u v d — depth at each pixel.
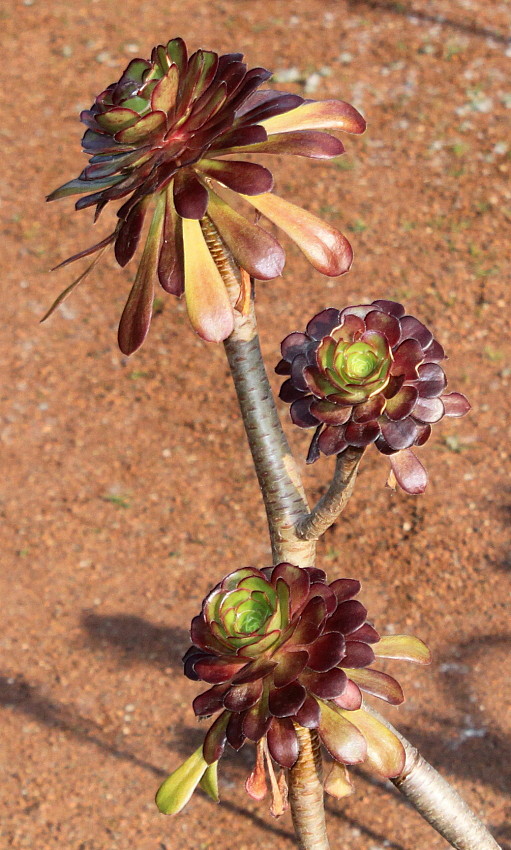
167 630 2.95
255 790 1.27
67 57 5.20
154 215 1.26
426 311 3.71
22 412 3.64
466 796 2.44
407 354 1.17
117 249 1.25
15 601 3.06
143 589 3.06
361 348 1.17
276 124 1.27
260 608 1.21
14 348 3.86
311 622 1.20
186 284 1.22
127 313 1.25
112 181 1.27
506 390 3.44
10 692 2.83
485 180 4.23
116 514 3.29
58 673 2.87
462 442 3.33
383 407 1.16
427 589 2.93
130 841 2.47
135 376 3.74
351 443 1.17
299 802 1.27
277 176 4.36
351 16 5.23
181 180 1.22
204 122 1.23
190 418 3.57
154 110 1.21
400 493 3.23
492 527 3.07
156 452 3.47
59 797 2.58
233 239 1.22
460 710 2.65
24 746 2.70
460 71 4.78
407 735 2.60
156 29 5.32
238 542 3.16
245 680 1.19
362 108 4.61
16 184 4.50
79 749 2.69
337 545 3.08
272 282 3.93
